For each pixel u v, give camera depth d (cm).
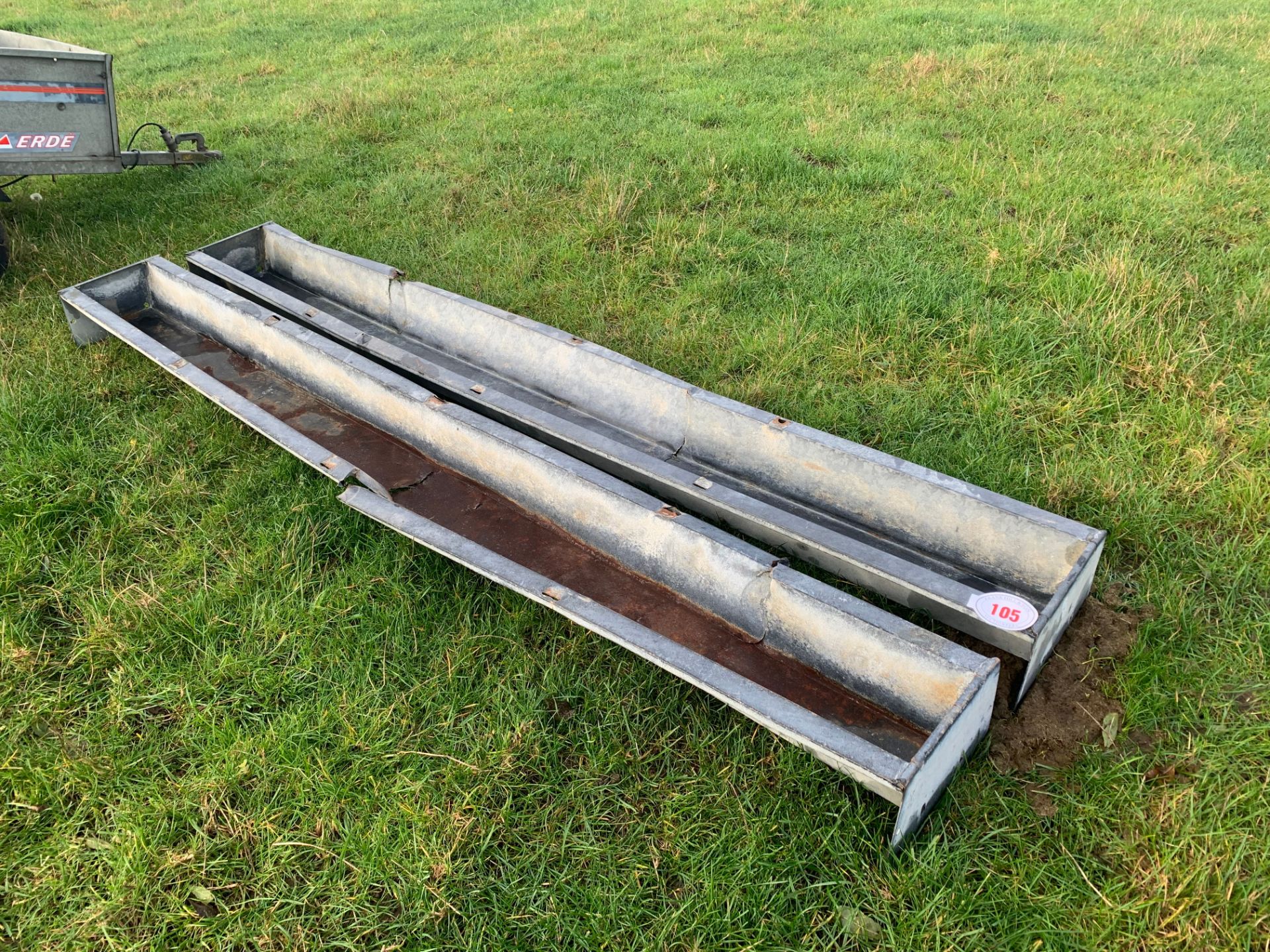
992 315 481
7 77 543
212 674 315
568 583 337
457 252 584
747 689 255
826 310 495
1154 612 320
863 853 254
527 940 243
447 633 327
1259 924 229
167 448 422
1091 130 686
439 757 285
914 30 955
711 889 246
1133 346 434
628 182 638
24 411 436
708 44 973
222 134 817
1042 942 232
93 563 365
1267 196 570
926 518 326
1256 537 338
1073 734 285
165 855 265
